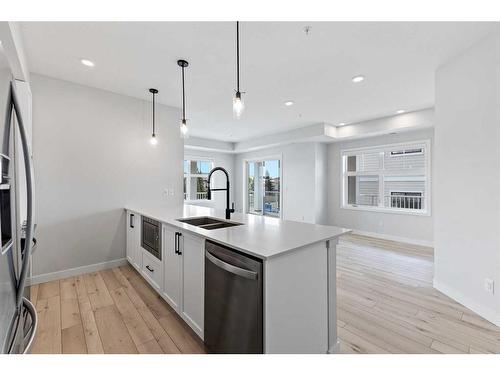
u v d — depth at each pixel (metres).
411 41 2.26
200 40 2.23
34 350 1.72
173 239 2.13
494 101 2.09
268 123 5.43
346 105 4.15
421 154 4.93
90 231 3.25
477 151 2.27
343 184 6.22
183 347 1.77
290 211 6.76
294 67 2.76
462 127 2.44
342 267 3.55
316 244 1.60
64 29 2.05
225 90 3.44
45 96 2.92
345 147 6.15
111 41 2.24
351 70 2.85
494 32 2.09
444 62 2.64
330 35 2.16
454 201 2.54
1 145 0.81
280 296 1.35
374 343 1.84
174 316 2.18
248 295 1.34
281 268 1.35
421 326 2.07
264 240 1.55
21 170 1.10
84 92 3.20
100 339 1.86
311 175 6.25
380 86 3.33
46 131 2.93
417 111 4.44
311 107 4.27
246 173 8.35
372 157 5.72
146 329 1.99
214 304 1.59
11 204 0.90
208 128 5.96
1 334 0.77
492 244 2.12
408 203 5.13
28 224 1.00
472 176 2.32
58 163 3.02
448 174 2.62
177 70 2.82
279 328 1.35
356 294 2.68
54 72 2.85
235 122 5.34
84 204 3.21
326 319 1.67
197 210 3.12
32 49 2.36
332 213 6.43
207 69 2.80
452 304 2.45
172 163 4.06
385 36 2.19
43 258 2.92
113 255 3.44
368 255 4.16
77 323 2.07
